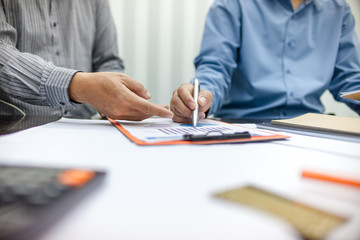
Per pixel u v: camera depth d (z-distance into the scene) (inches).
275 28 32.6
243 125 18.6
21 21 27.2
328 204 5.0
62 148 9.8
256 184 6.0
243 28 33.1
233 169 7.5
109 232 3.8
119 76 16.5
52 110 30.5
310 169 7.5
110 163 7.9
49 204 4.1
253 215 4.4
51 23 30.7
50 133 13.1
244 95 33.5
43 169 5.8
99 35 39.0
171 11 51.8
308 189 5.9
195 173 7.0
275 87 31.2
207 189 5.7
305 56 33.0
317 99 34.1
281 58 33.0
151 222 4.2
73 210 4.3
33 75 16.8
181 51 53.1
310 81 31.9
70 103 18.1
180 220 4.3
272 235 3.8
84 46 35.5
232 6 33.5
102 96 15.9
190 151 9.9
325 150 10.8
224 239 3.7
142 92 17.0
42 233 3.6
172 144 11.0
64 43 32.5
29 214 3.8
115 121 18.7
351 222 4.2
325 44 33.4
